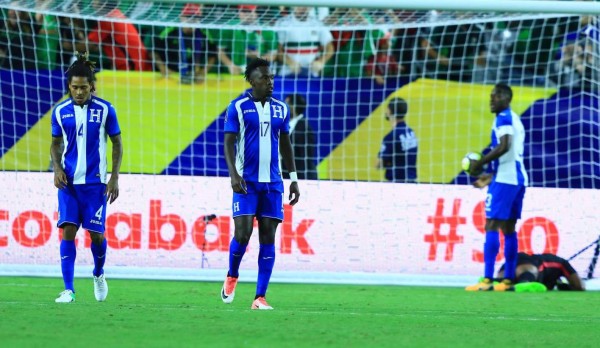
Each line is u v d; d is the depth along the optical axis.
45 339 16.11
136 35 43.50
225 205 37.56
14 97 42.59
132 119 43.12
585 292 35.38
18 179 37.34
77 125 24.92
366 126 43.41
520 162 34.69
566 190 37.97
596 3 35.56
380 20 43.09
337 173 43.09
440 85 43.97
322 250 37.72
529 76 44.81
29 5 38.50
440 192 37.94
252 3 34.31
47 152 42.75
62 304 23.38
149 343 16.05
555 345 17.44
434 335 18.61
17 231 37.19
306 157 42.00
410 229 37.81
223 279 36.88
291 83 43.81
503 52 45.47
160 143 42.91
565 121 42.88
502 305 28.89
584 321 22.80
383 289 35.28
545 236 37.84
